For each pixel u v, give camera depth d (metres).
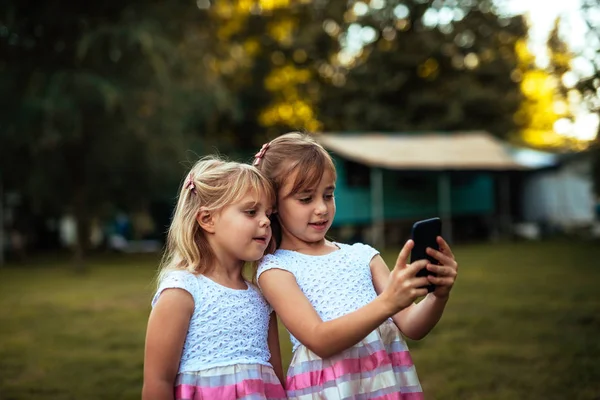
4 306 9.63
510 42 28.64
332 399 2.11
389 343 2.29
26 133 14.20
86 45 13.48
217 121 26.41
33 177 14.95
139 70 14.51
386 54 28.70
